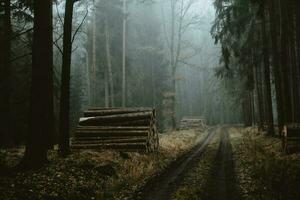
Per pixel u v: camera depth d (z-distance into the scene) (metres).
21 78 25.38
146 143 19.50
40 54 12.68
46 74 12.76
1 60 18.41
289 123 18.55
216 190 12.23
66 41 15.47
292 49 23.97
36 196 9.76
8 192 9.55
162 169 16.62
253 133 35.53
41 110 12.62
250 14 26.36
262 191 11.18
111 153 17.72
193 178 14.33
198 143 31.98
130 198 11.09
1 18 19.33
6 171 11.52
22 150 16.95
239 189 12.05
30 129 12.59
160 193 11.72
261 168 14.30
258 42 27.92
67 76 15.56
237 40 29.50
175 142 29.00
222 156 21.66
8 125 18.78
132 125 20.52
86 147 19.30
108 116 20.61
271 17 23.38
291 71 24.28
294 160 14.54
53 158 14.31
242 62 30.66
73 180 11.86
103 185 12.50
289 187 10.65
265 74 27.14
